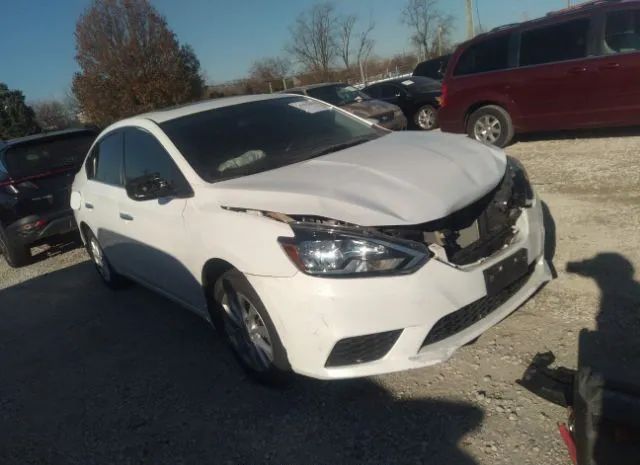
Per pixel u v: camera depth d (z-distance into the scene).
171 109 4.41
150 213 3.83
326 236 2.69
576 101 7.52
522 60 7.95
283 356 2.96
